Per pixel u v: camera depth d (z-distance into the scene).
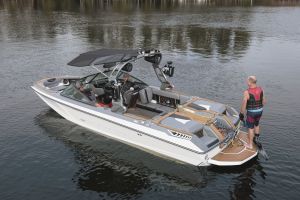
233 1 70.25
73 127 12.17
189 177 9.39
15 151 10.58
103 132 11.41
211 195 8.66
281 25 37.44
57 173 9.54
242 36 30.72
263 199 8.45
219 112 10.46
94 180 9.27
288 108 13.99
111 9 52.47
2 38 28.38
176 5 60.72
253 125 9.97
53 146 10.92
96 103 11.28
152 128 9.88
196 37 30.06
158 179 9.32
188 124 9.68
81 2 62.00
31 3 58.25
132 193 8.76
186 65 20.91
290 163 9.85
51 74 18.58
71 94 12.08
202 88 16.67
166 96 11.66
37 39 28.20
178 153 9.70
